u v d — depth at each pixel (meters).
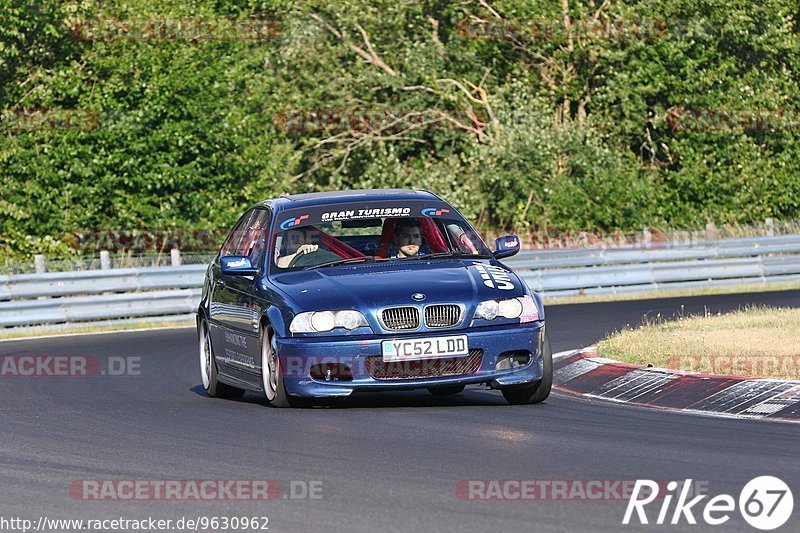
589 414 24.98
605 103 81.75
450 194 75.75
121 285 57.28
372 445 21.09
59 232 69.44
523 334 25.44
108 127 70.12
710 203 81.56
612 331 44.56
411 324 24.91
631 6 81.06
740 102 82.06
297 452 20.62
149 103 70.06
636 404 27.12
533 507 16.23
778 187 83.25
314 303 25.16
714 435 21.91
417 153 83.25
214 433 23.06
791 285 68.12
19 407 28.64
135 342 47.00
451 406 26.44
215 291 30.45
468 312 25.11
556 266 65.56
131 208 69.94
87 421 25.69
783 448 20.30
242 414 25.59
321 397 25.39
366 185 77.50
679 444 20.89
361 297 25.09
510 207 78.25
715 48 82.25
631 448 20.52
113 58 71.38
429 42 81.75
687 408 26.08
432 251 28.28
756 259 69.69
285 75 80.50
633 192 77.38
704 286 67.94
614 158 78.88
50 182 69.31
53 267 60.06
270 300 26.14
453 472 18.61
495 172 76.50
